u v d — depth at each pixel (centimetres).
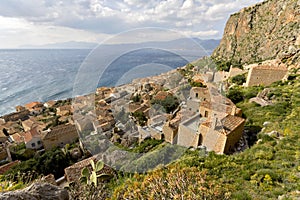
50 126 2047
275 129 766
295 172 428
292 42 2975
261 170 447
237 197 332
